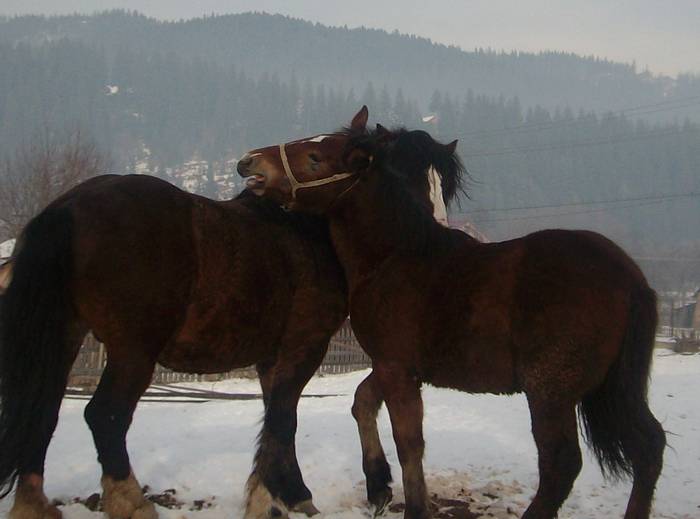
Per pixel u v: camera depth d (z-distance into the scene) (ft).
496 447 24.68
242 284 16.07
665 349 84.84
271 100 503.61
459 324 15.15
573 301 14.10
